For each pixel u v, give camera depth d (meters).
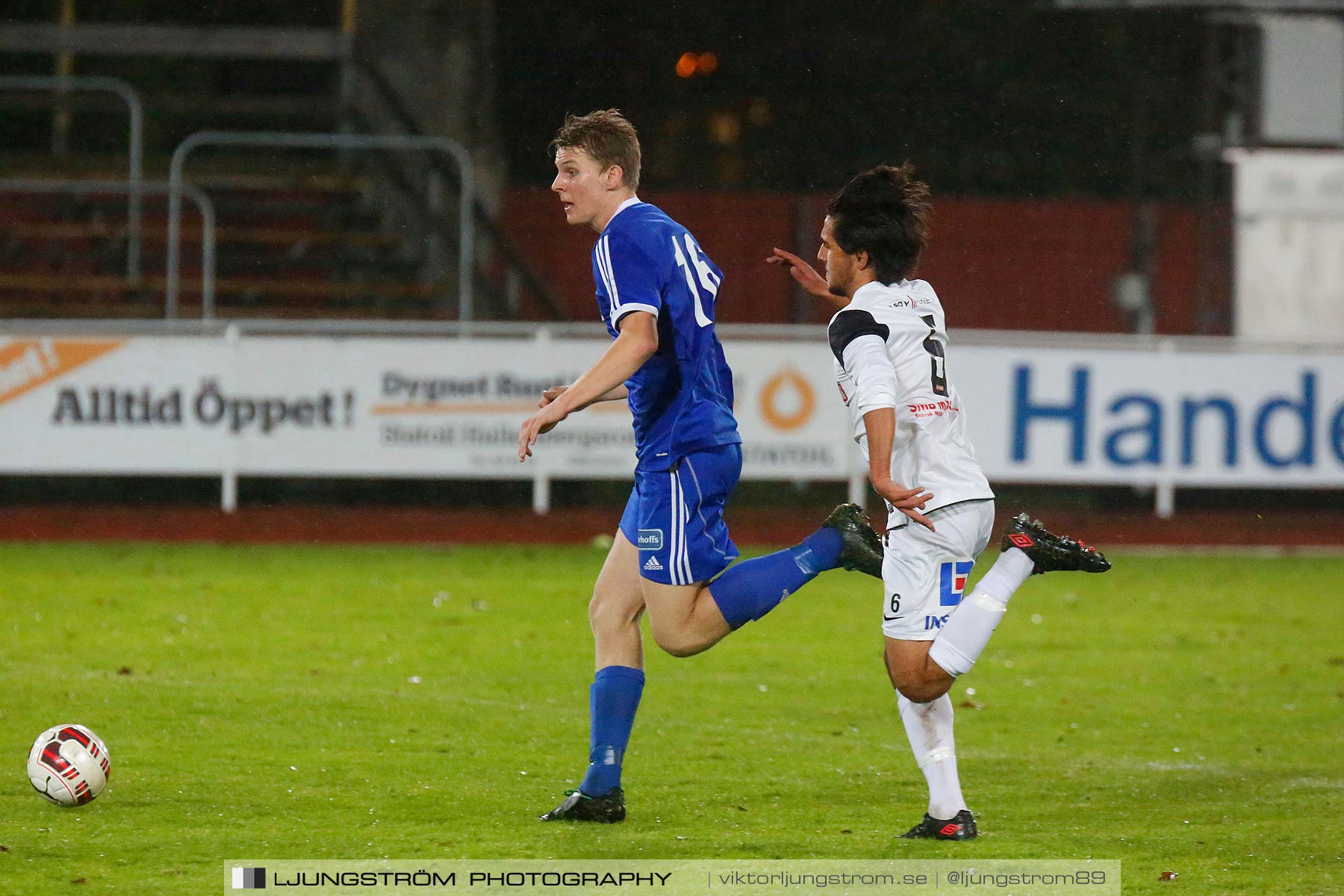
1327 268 72.31
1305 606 37.78
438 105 73.31
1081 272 72.19
